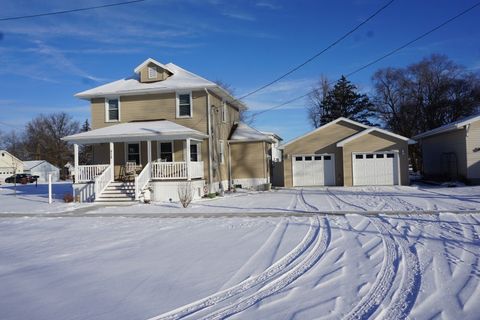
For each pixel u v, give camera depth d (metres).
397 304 5.66
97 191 22.11
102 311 5.75
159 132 22.77
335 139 29.98
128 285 6.93
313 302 5.84
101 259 8.91
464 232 10.56
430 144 33.25
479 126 25.77
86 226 14.05
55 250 10.05
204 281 7.02
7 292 6.77
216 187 27.12
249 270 7.62
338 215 14.53
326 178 30.08
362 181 28.88
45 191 37.41
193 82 26.61
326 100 58.91
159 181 22.67
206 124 26.00
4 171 72.56
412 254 8.38
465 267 7.34
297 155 30.44
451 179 28.38
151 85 27.12
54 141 88.62
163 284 6.93
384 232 10.94
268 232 11.63
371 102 57.00
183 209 18.17
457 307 5.50
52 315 5.66
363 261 8.02
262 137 29.95
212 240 10.71
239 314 5.47
